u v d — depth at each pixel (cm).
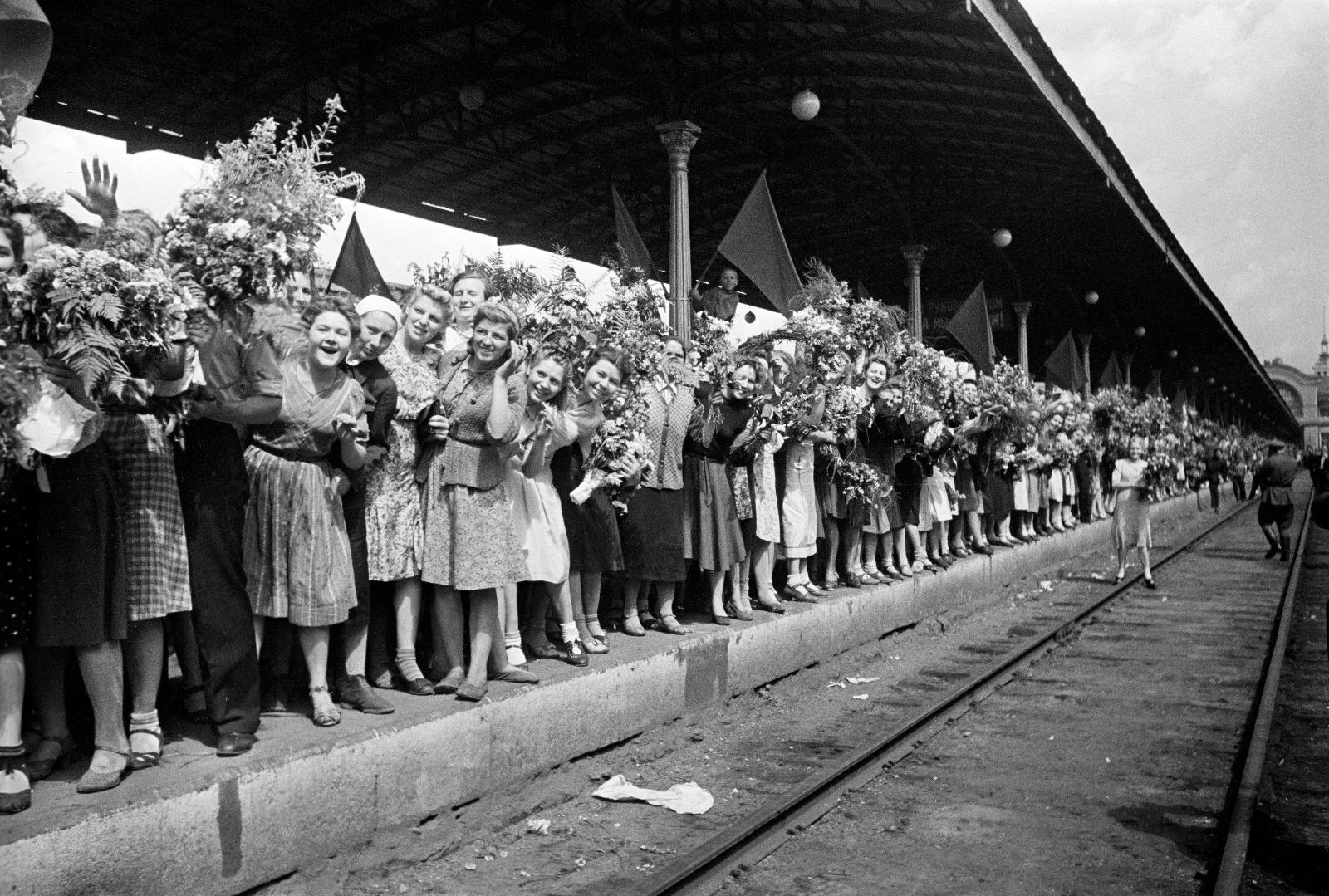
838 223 2072
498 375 512
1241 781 571
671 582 708
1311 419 10450
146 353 377
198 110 1323
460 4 1114
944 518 1145
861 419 921
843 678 850
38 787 365
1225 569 1723
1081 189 1670
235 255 396
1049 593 1387
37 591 355
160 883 356
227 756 402
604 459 610
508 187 1714
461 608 530
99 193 415
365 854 434
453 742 479
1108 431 2016
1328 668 938
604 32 1125
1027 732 698
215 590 411
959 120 1423
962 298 2566
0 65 395
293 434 450
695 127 1153
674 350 708
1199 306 2736
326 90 1355
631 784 563
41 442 341
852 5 1120
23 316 346
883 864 473
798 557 871
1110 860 479
